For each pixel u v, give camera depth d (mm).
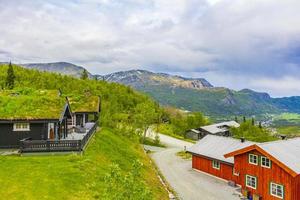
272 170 42188
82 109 64625
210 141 63031
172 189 46188
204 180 53125
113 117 85000
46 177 31625
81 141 41188
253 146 44312
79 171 34344
